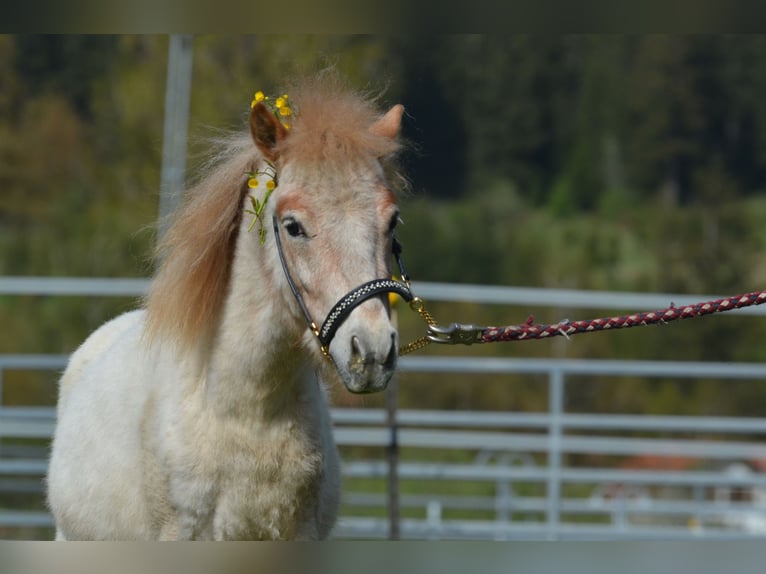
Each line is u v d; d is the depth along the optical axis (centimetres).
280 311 472
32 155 3048
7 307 2692
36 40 3156
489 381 2670
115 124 3028
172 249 504
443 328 490
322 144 457
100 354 588
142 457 495
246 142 514
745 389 2742
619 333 2886
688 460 2520
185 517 483
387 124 491
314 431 493
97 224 2944
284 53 1920
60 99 3145
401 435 1130
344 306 440
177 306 493
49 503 561
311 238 451
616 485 1596
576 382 2712
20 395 2298
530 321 500
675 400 2712
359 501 1238
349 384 439
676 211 3881
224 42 2023
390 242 464
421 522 1164
